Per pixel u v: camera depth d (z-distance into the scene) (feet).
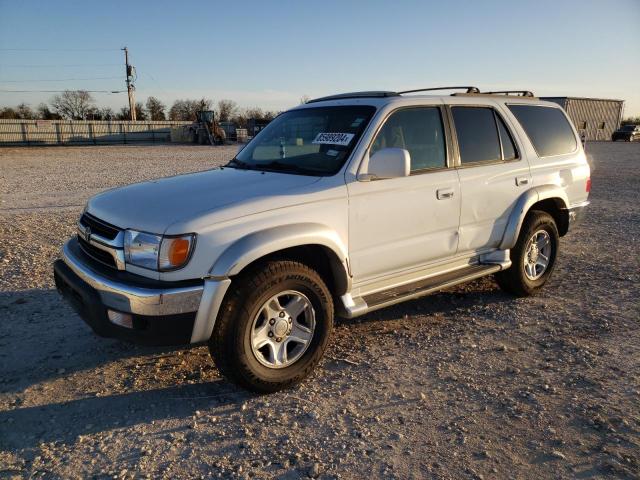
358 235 12.78
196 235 10.42
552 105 19.19
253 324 11.05
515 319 16.08
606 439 9.96
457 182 14.87
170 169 65.92
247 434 10.20
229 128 178.50
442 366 13.03
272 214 11.30
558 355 13.56
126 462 9.36
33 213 32.19
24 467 9.21
